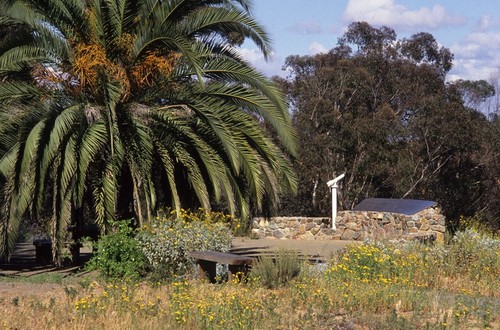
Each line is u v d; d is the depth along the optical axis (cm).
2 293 1184
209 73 1596
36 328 895
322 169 3419
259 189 1548
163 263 1338
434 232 2331
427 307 1064
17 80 1555
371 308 1041
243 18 1551
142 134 1484
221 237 1429
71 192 1441
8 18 1498
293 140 1611
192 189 1698
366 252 1362
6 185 1426
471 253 1480
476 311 1035
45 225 1731
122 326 886
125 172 1590
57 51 1537
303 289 1130
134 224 1552
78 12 1525
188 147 1592
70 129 1420
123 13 1525
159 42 1523
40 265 1697
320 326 927
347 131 3388
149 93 1581
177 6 1534
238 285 1207
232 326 896
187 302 1016
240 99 1585
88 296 1099
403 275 1298
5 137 1448
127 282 1252
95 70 1498
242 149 1548
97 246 1387
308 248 2062
